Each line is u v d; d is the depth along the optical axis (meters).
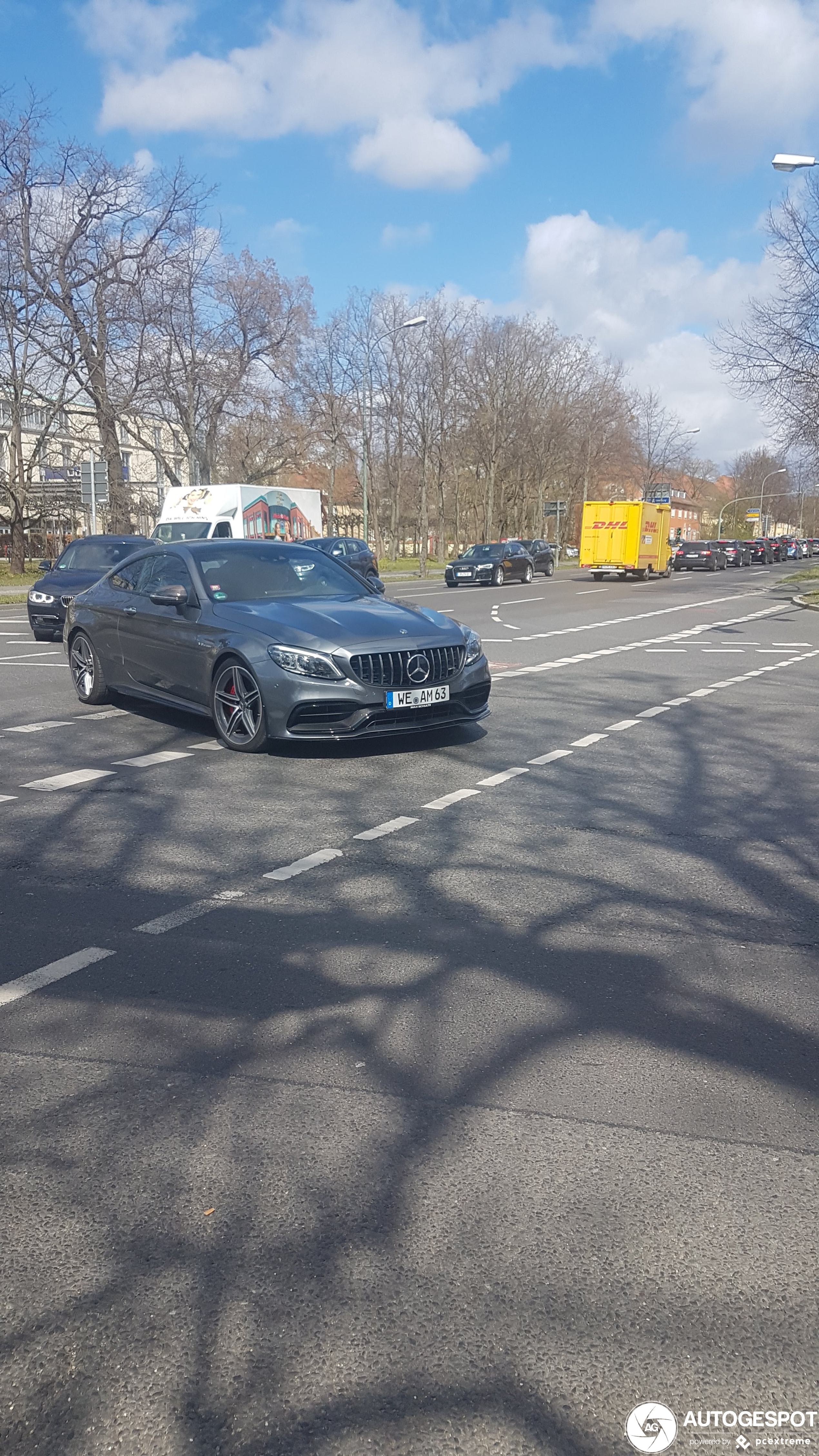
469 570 37.84
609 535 42.38
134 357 36.72
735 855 5.39
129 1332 2.10
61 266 34.12
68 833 5.63
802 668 13.52
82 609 9.70
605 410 71.94
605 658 14.42
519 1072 3.12
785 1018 3.50
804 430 30.41
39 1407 1.93
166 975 3.78
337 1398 1.95
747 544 72.06
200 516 26.44
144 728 8.74
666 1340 2.09
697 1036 3.36
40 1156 2.68
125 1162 2.66
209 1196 2.53
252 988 3.67
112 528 38.00
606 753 7.94
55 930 4.22
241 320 43.75
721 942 4.18
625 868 5.13
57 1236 2.38
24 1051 3.22
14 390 36.06
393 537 71.00
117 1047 3.25
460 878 4.93
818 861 5.30
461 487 74.88
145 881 4.84
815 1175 2.64
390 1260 2.31
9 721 9.03
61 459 52.94
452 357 57.41
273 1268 2.28
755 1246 2.37
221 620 7.72
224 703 7.71
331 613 7.57
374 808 6.21
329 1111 2.89
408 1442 1.86
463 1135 2.79
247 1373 2.00
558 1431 1.88
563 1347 2.07
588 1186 2.58
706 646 16.16
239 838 5.56
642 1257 2.33
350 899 4.62
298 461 52.53
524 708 10.01
